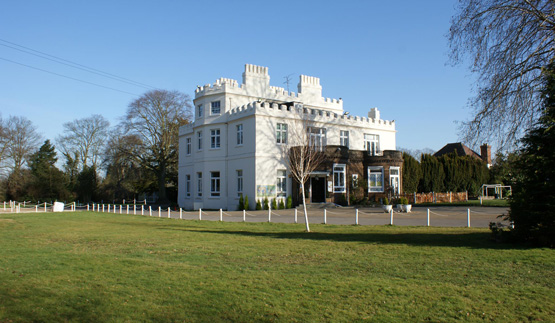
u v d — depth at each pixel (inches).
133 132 2034.9
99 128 2564.0
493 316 244.1
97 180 2514.8
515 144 522.3
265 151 1368.1
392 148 1727.4
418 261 392.2
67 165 2539.4
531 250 428.8
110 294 284.4
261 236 614.9
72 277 332.5
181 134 1831.9
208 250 475.2
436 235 581.3
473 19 540.1
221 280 323.0
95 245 528.7
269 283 313.6
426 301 269.4
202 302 268.2
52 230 734.5
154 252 464.8
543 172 457.4
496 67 528.4
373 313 249.3
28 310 251.3
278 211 1236.5
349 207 1347.2
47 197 2262.6
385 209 1101.1
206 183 1550.2
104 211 1450.5
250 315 246.1
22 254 450.0
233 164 1457.9
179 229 744.3
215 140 1542.8
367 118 1642.5
